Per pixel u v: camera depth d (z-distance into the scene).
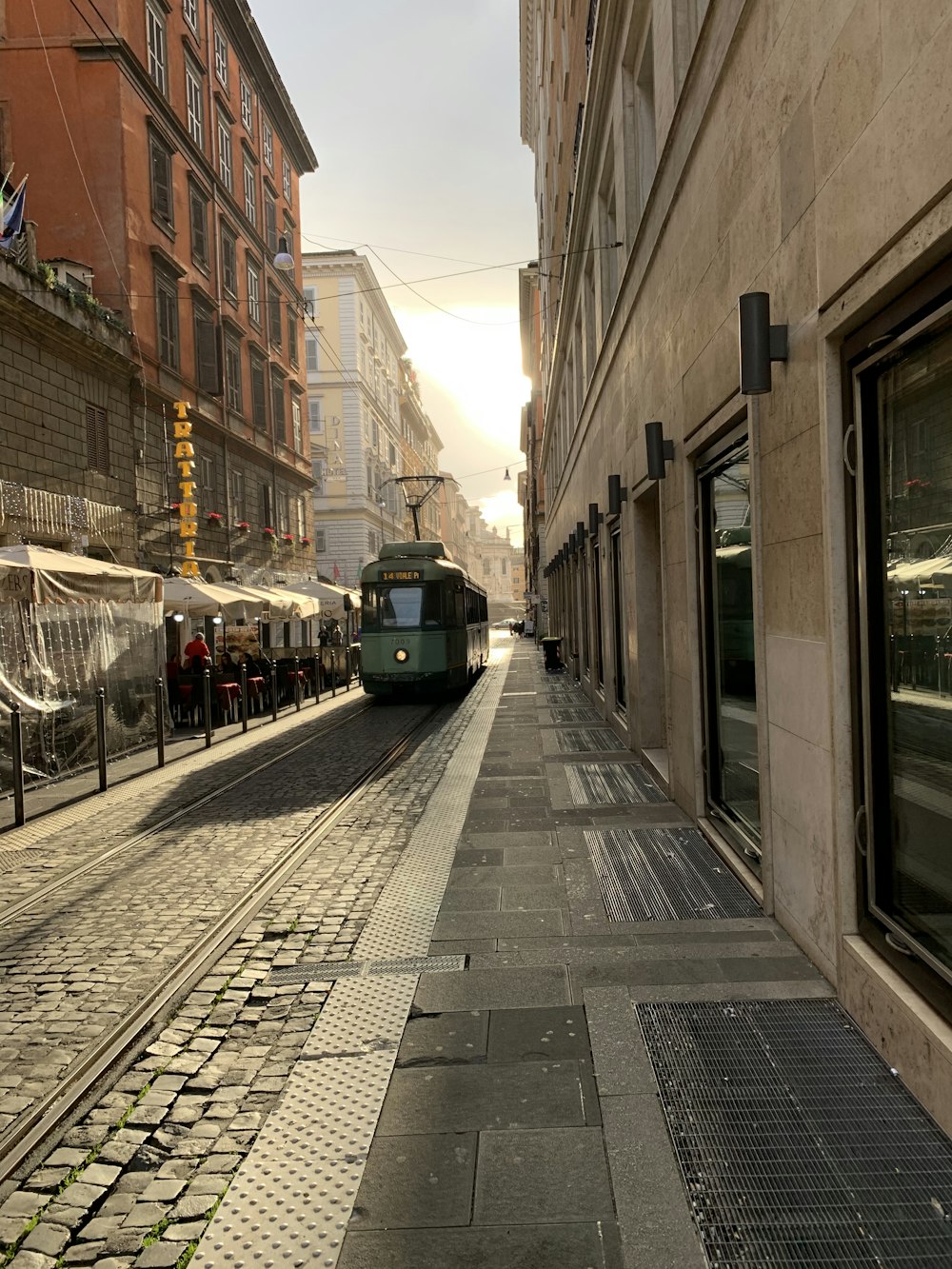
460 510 117.38
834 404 3.63
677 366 6.91
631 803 7.61
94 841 7.47
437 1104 3.11
